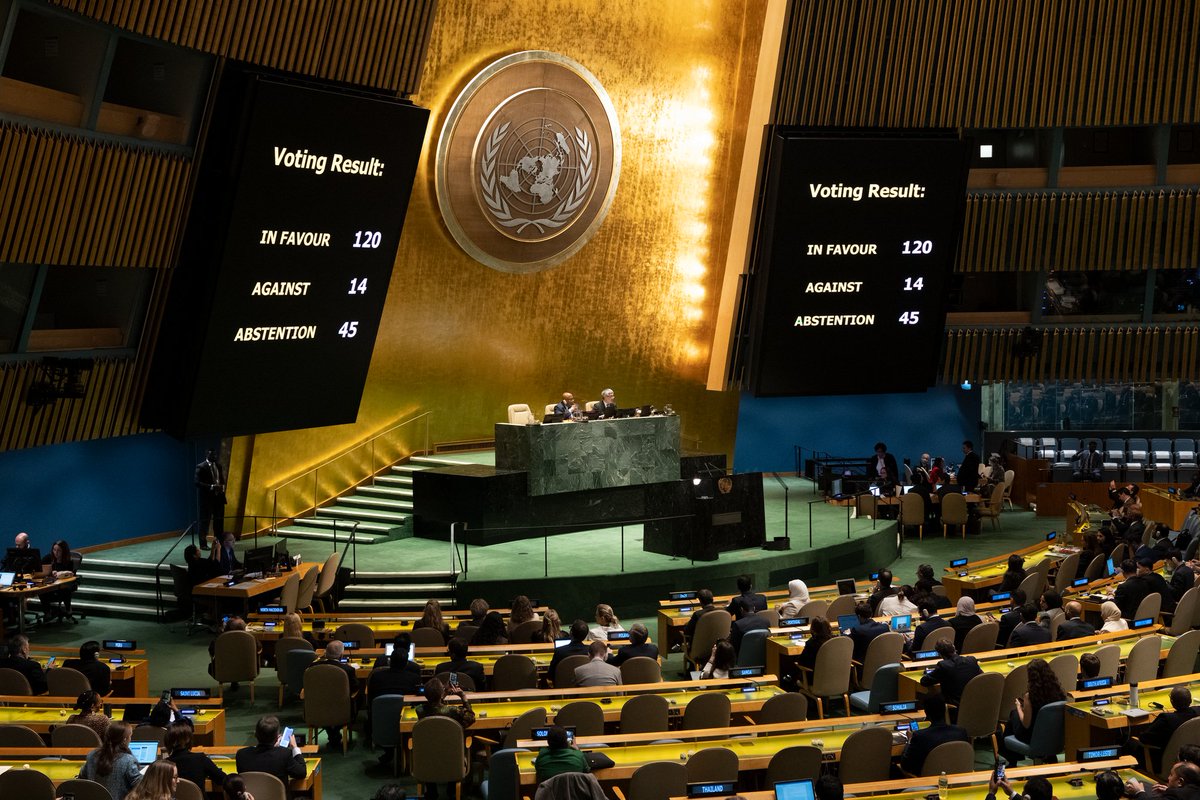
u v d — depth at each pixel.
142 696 12.86
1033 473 26.38
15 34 16.56
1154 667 12.14
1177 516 22.36
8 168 15.27
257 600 17.28
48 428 17.73
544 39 23.00
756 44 24.12
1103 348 25.31
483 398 24.81
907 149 21.48
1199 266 24.45
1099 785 7.87
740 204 23.23
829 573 19.98
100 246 16.89
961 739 9.41
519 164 23.28
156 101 17.61
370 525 21.45
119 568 19.31
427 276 23.22
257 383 18.84
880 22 21.83
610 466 21.53
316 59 17.77
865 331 22.62
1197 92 22.80
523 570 18.59
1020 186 24.16
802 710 10.73
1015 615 13.62
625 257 25.12
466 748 10.59
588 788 8.12
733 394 26.98
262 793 8.80
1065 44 22.47
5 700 10.87
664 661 15.52
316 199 17.97
